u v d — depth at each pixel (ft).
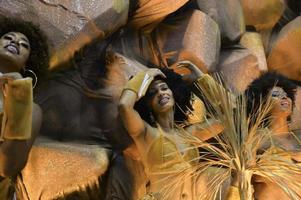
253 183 12.48
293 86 14.24
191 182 11.78
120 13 14.75
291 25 20.02
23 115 10.13
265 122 13.17
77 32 14.21
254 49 19.30
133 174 13.75
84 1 14.33
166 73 14.17
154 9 16.29
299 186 9.24
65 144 13.82
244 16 19.94
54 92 14.33
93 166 13.42
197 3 18.04
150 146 12.84
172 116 13.51
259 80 14.14
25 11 13.88
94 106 14.64
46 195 13.37
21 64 12.03
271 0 19.88
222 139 9.65
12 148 10.28
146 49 16.70
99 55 15.12
